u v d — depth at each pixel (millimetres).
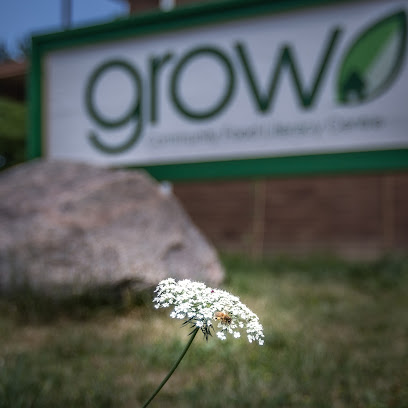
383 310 6215
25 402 3139
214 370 3992
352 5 8578
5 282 5668
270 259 10562
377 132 8414
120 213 6344
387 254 9750
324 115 8711
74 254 5762
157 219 6523
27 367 3930
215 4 9320
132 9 15109
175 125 9703
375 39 8453
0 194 6633
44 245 5801
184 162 9617
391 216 11492
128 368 4031
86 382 3668
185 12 9547
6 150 19469
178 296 1904
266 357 4270
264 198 12805
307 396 3486
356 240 11750
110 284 5559
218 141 9375
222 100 9344
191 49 9609
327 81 8719
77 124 10453
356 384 3682
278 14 8992
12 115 19250
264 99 9078
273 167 8977
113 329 5066
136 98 9984
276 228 12594
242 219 12992
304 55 8852
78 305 5473
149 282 5668
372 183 11727
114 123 10164
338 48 8664
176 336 4793
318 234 12156
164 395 3465
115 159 10156
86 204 6270
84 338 4699
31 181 6863
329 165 8672
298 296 6891
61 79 10602
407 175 11391
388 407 3326
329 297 6914
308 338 4848
